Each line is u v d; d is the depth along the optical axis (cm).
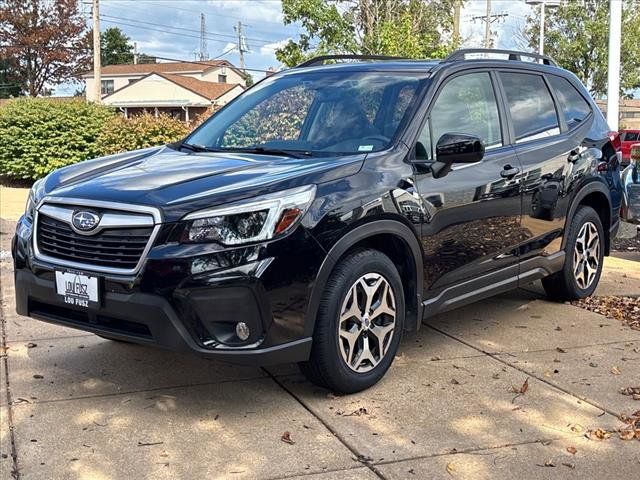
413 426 385
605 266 801
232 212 364
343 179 404
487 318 588
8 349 503
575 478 335
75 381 444
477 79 521
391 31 1482
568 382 450
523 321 580
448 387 439
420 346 516
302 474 335
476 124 507
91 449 357
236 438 370
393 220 422
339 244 392
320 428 382
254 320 367
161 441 366
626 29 3155
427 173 448
